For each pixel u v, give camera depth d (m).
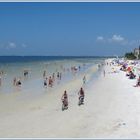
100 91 55.69
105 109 38.72
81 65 162.50
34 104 44.44
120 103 42.09
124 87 60.31
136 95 48.72
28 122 33.81
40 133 29.44
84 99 46.88
